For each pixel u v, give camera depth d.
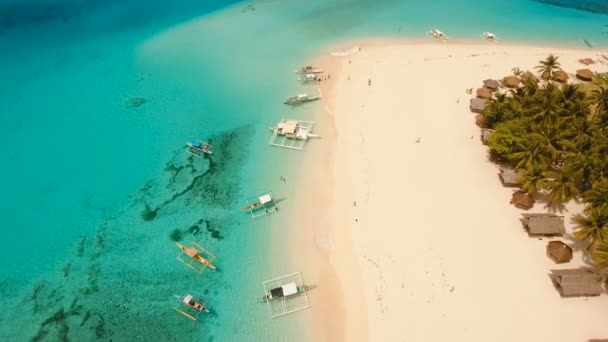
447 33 82.00
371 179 49.38
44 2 100.44
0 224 45.94
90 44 81.25
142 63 74.25
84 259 42.38
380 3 96.25
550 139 46.16
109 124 60.00
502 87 63.78
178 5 98.25
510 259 40.34
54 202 48.53
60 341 35.97
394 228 43.66
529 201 44.19
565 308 36.50
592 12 91.56
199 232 44.66
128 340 35.97
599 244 36.88
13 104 63.97
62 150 55.62
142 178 51.41
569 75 66.56
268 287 39.25
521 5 94.94
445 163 50.97
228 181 50.50
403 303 37.44
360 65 71.44
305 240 43.38
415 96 62.59
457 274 39.25
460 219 44.22
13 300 38.94
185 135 57.78
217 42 80.50
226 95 65.44
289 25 86.69
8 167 52.97
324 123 58.59
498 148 47.84
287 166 52.19
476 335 35.03
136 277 40.66
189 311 37.84
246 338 35.88
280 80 68.75
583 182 43.97
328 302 38.03
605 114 48.94
